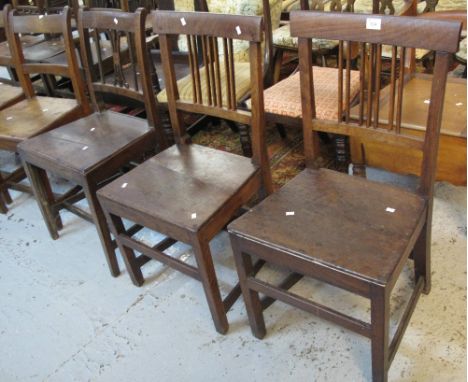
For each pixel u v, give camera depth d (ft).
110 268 5.72
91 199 5.20
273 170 7.30
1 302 5.62
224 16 4.33
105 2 9.24
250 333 4.81
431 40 3.38
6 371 4.78
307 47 4.02
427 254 4.39
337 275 3.45
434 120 3.63
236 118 4.81
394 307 4.81
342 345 4.53
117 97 7.87
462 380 4.05
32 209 7.29
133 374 4.58
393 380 4.15
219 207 4.25
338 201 4.07
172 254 6.00
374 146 5.30
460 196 6.07
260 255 3.89
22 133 6.04
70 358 4.83
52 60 8.50
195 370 4.52
